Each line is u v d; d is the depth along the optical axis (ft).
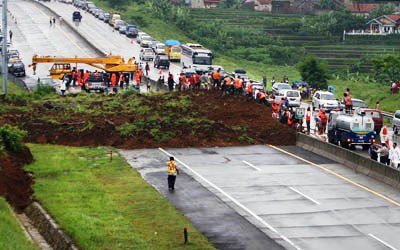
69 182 244.83
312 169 276.62
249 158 292.81
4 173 238.89
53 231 198.70
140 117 339.16
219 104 365.81
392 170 256.32
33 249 185.78
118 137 310.86
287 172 271.28
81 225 198.70
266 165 281.74
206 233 202.39
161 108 355.97
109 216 210.18
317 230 207.51
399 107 488.85
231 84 387.34
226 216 217.97
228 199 235.40
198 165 279.49
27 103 374.02
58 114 347.77
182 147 310.45
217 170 272.10
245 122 341.00
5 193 224.33
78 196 228.84
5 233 186.19
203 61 602.85
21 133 282.77
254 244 194.39
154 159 287.28
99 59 488.85
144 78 504.84
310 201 235.20
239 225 209.87
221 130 325.01
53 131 315.99
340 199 238.07
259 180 259.39
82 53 649.61
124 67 488.85
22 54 629.51
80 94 406.21
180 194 239.71
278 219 216.54
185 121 329.11
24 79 506.89
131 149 304.09
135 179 254.88
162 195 237.04
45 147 301.63
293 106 427.33
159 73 571.28
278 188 249.55
